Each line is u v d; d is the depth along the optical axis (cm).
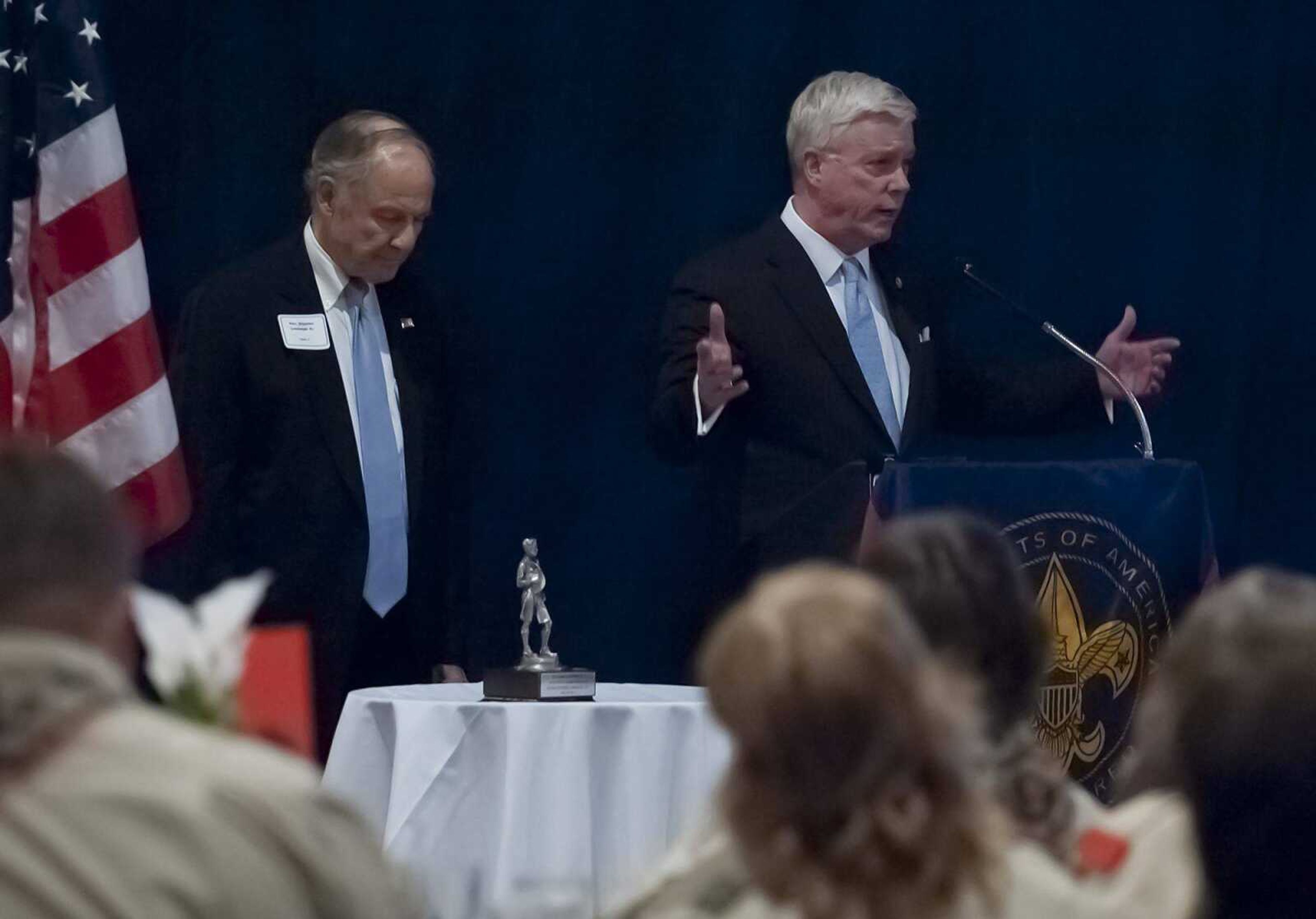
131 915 303
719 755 802
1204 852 360
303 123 1016
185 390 903
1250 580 371
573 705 787
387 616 924
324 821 321
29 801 309
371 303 934
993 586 388
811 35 1043
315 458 907
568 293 1047
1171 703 366
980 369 977
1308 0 1042
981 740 373
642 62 1041
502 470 1048
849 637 315
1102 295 1052
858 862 311
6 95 897
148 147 1005
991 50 1044
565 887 769
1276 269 1054
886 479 698
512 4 1034
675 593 1061
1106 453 1059
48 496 324
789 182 1046
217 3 1007
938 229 1048
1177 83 1045
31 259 907
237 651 387
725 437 937
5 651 316
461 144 1034
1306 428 1058
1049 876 342
